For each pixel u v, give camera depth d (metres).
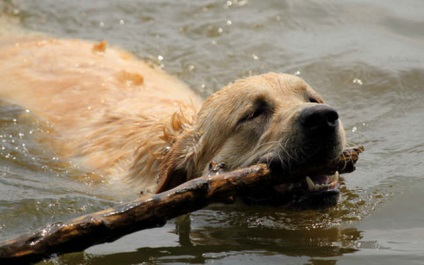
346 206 14.33
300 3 25.47
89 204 14.66
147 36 23.95
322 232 13.28
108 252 12.46
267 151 13.62
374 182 15.40
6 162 16.98
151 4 25.69
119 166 16.50
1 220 13.81
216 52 22.86
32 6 25.31
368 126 18.39
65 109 19.05
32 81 20.33
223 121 14.77
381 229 13.28
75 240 10.67
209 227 13.69
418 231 13.05
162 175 14.84
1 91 20.14
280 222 13.82
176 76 21.80
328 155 13.20
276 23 24.36
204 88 21.06
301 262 11.84
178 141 15.01
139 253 12.42
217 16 24.92
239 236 13.18
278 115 13.98
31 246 10.48
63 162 17.19
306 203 13.77
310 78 21.09
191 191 11.32
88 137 17.91
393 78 20.56
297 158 13.18
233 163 14.45
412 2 25.52
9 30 23.84
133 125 17.69
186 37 23.83
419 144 17.08
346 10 25.09
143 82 20.28
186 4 25.66
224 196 11.78
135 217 10.98
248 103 14.47
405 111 19.06
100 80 20.08
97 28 24.55
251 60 22.30
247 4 25.58
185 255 12.30
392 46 22.58
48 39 22.92
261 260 11.98
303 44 23.06
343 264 11.71
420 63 21.31
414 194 14.68
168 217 11.26
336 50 22.48
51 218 14.01
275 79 14.97
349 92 20.31
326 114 12.91
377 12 24.84
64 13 25.22
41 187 15.70
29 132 18.27
